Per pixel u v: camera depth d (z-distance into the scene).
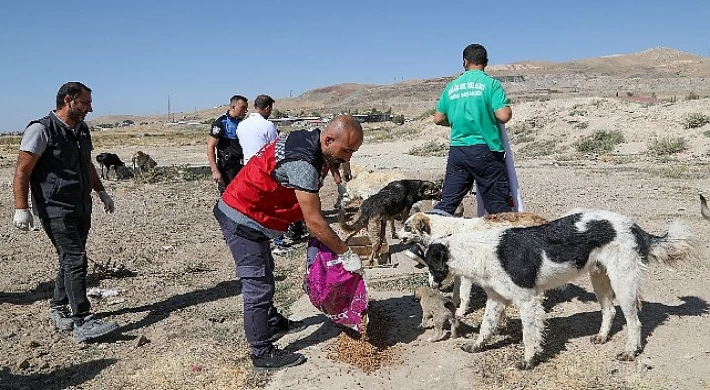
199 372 5.10
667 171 16.61
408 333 5.65
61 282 6.12
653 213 10.79
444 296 5.52
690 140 22.31
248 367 5.11
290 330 5.82
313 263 5.06
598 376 4.71
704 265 7.25
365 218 7.93
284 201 4.78
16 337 5.93
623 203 11.98
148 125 120.12
